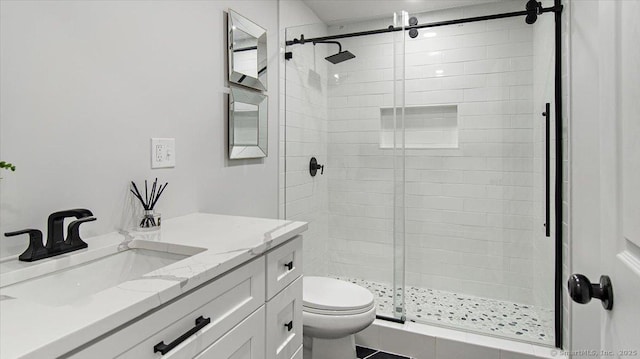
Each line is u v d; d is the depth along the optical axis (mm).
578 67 1791
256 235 1181
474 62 2744
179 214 1574
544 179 2357
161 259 1103
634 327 551
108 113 1252
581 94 1743
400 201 2467
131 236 1191
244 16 2039
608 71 698
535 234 2578
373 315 1812
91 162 1197
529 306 2609
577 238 1817
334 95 2598
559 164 2098
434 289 2926
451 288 2879
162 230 1276
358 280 2590
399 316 2258
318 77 2590
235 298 963
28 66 1013
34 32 1025
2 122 959
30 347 497
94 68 1200
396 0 2725
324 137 2643
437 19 2879
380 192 2531
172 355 744
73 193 1142
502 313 2473
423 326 2205
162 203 1486
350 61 2562
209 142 1767
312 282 2051
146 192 1354
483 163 2762
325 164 2656
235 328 956
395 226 2475
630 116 583
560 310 2029
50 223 968
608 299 667
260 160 2236
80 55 1155
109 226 1259
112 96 1266
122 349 638
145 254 1134
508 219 2709
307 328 1771
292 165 2533
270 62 2344
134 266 1139
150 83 1423
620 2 631
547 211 2209
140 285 734
